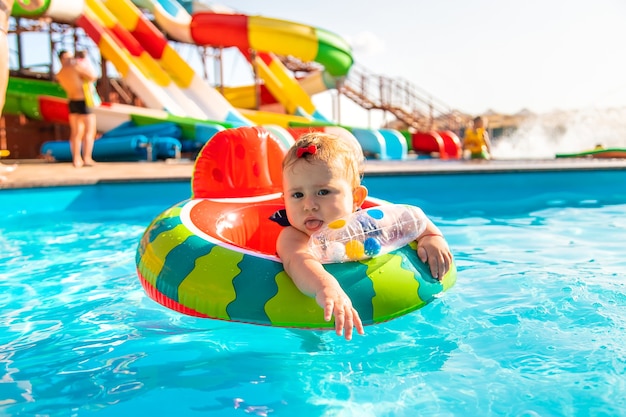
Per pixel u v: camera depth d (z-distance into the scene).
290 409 1.47
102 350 1.94
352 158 2.21
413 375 1.66
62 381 1.68
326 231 2.06
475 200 6.21
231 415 1.45
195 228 2.43
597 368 1.65
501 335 1.95
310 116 16.23
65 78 8.12
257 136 3.30
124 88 18.61
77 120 8.24
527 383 1.57
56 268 3.22
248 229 2.88
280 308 1.99
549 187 6.72
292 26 13.49
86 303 2.53
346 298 1.87
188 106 12.53
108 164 9.31
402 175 6.33
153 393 1.59
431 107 19.56
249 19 13.41
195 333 2.08
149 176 6.10
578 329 1.98
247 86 18.45
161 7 14.80
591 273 2.82
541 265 3.04
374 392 1.56
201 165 3.15
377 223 2.15
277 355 1.85
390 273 2.11
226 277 2.09
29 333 2.13
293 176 2.12
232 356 1.85
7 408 1.51
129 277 3.01
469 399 1.49
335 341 1.95
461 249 3.56
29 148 17.47
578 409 1.42
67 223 4.88
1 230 4.53
